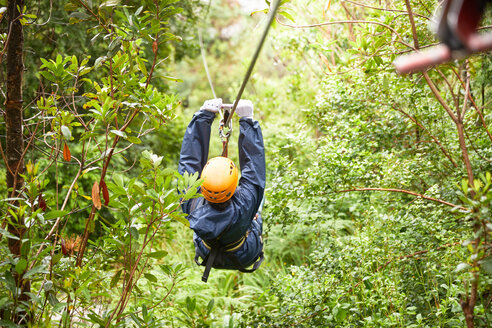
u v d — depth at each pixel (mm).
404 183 4125
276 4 1962
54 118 3139
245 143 3373
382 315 3803
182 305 5156
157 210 2904
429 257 3648
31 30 5523
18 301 2814
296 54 7402
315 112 5250
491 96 4551
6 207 3055
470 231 3467
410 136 4527
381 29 3779
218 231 3107
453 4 1017
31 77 5918
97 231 6852
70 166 6848
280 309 4117
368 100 4578
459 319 3375
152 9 3000
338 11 6441
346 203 5824
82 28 6152
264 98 8602
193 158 3459
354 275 3939
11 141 3168
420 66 1145
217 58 19828
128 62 3223
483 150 3879
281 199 4379
